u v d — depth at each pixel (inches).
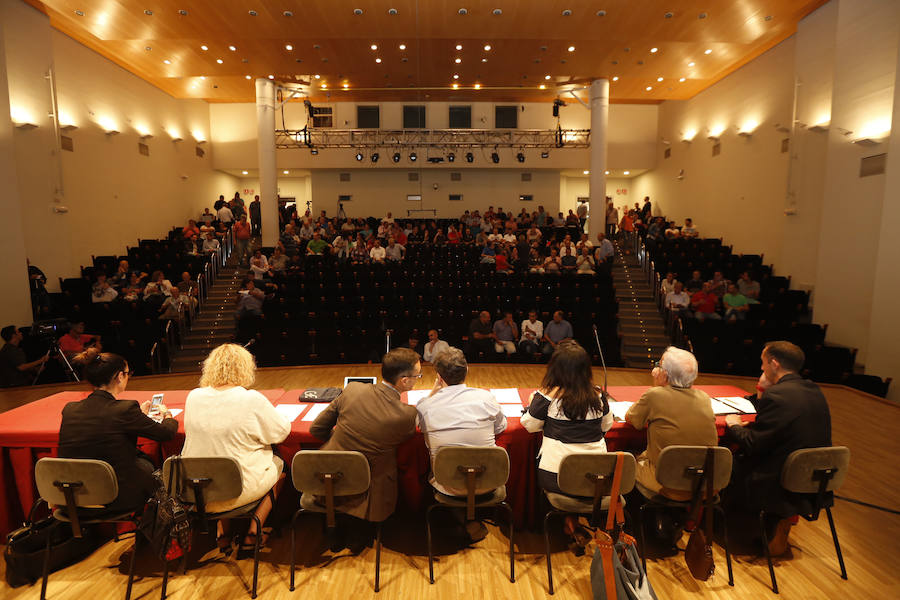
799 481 95.9
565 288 382.3
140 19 340.5
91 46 427.5
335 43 385.1
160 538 92.0
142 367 303.9
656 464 99.9
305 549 112.4
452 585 99.9
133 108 497.0
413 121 687.7
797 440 98.7
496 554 110.2
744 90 464.4
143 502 98.9
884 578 101.4
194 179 633.6
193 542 114.8
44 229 358.0
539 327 318.3
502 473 96.3
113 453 95.2
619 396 139.3
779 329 306.7
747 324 313.1
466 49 398.6
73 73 409.4
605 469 93.5
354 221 640.4
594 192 494.3
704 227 545.6
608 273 417.7
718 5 323.3
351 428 99.2
